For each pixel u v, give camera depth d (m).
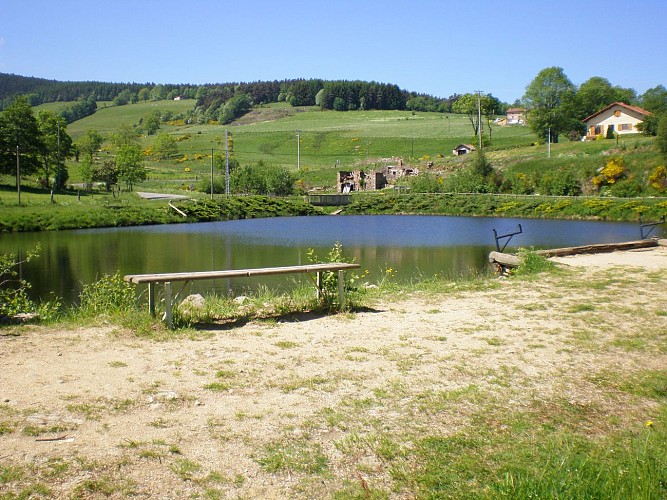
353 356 6.58
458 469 4.05
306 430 4.63
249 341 7.17
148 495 3.63
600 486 3.73
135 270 20.92
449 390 5.55
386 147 109.50
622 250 17.11
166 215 48.31
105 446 4.23
